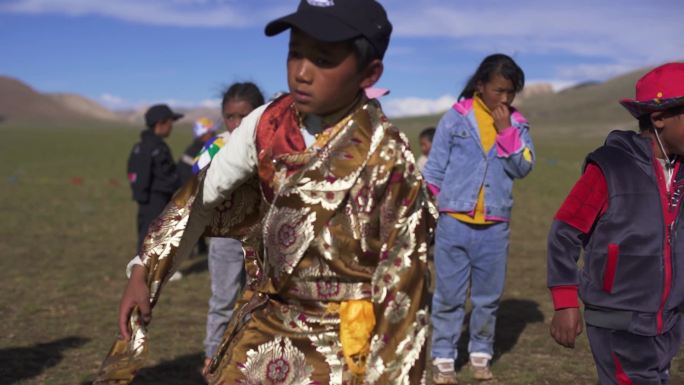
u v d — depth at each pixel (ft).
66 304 27.81
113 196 77.10
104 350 21.71
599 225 11.03
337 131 8.13
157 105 30.76
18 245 42.88
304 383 8.41
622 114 626.23
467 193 18.03
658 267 10.75
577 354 21.29
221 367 8.80
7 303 27.76
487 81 17.78
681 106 10.66
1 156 162.09
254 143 8.59
